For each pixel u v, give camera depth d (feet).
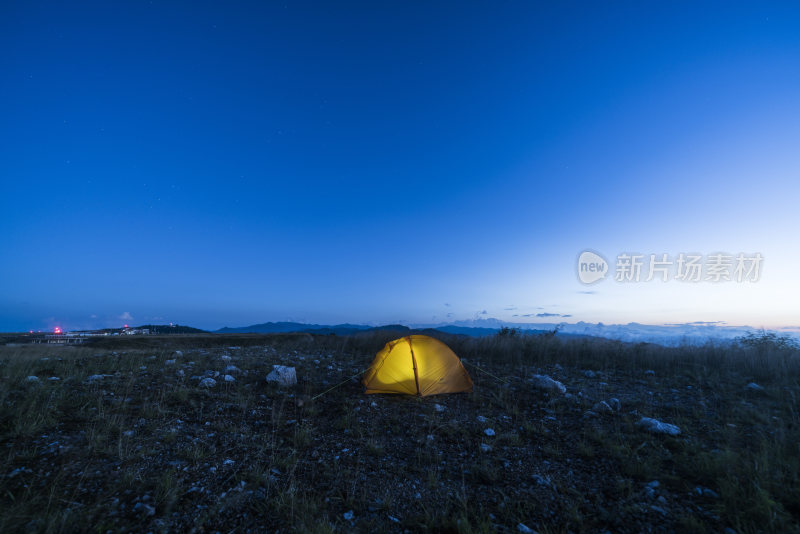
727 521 10.91
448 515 11.63
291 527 10.73
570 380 30.04
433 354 26.53
